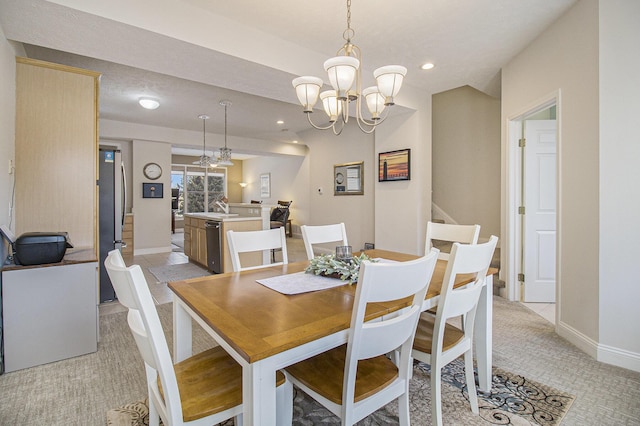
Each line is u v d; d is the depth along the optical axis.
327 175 6.52
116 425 1.54
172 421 0.95
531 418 1.59
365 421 1.56
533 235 3.35
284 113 5.45
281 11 2.43
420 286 1.14
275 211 7.83
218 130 6.84
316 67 3.08
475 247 1.41
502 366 2.09
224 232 4.48
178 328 1.48
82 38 2.26
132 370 2.06
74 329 2.22
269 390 0.94
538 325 2.77
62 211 2.60
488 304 1.81
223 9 2.40
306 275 1.74
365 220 5.75
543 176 3.32
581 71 2.31
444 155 5.02
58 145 2.58
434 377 1.42
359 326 1.03
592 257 2.23
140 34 2.21
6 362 2.02
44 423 1.56
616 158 2.10
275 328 1.05
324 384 1.20
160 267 5.25
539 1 2.33
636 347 2.04
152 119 5.87
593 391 1.81
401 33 2.76
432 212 5.12
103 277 3.37
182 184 10.96
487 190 4.61
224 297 1.36
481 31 2.73
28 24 2.05
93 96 2.70
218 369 1.28
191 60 2.63
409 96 3.99
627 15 2.05
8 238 2.07
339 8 2.39
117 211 3.41
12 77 2.33
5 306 2.02
